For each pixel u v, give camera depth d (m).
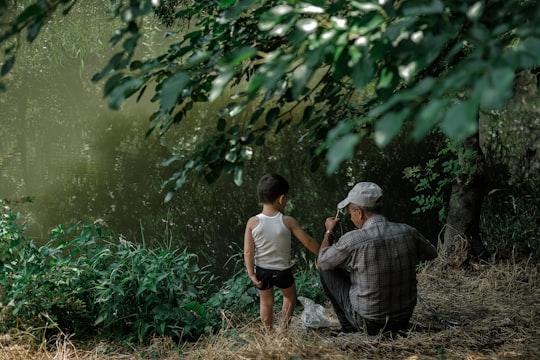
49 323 5.12
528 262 6.62
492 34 1.84
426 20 2.12
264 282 5.17
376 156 11.91
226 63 2.12
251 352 4.54
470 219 6.86
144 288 5.11
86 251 5.82
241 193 10.67
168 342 5.03
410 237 4.80
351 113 3.90
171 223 9.63
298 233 5.15
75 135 14.11
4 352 4.68
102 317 5.10
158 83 3.53
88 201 10.46
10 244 5.38
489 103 1.49
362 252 4.74
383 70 2.34
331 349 4.59
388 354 4.56
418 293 6.18
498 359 4.46
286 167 11.63
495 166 10.62
